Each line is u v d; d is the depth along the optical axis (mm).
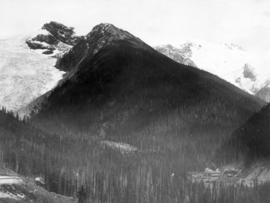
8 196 152375
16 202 149750
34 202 159000
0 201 144750
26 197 159625
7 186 159000
